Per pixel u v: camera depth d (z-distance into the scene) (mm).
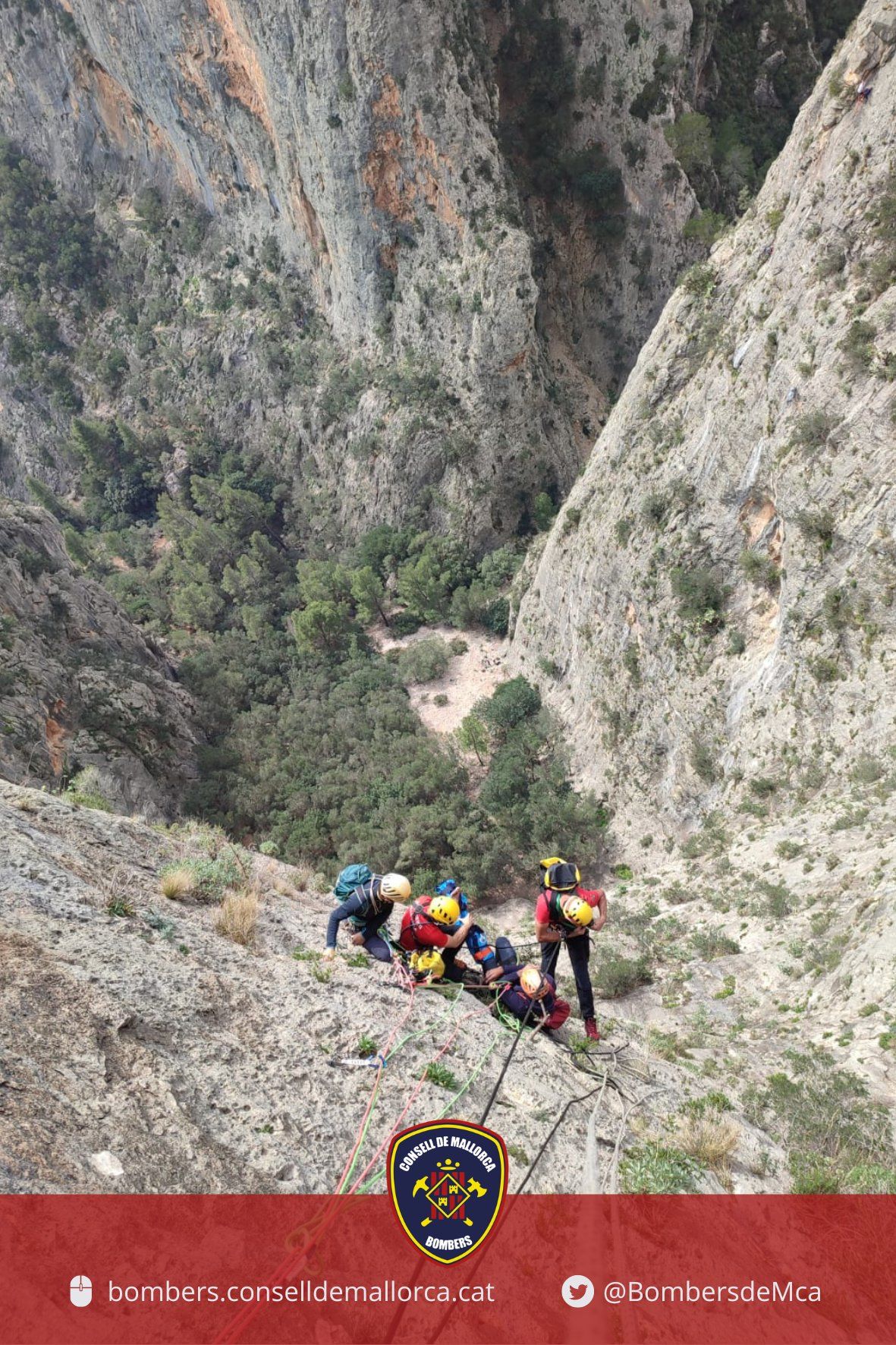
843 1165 9859
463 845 47281
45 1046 5820
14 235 104562
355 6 63688
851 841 28438
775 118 91312
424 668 67188
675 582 42000
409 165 69688
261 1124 6180
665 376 45125
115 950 7465
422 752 56656
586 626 51031
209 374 93625
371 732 60969
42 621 50781
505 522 76125
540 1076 8445
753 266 40406
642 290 82250
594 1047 9766
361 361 80688
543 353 78000
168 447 97000
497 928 42875
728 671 39906
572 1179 7039
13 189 104000
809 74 90062
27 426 108188
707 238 74188
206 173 89750
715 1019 21891
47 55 95625
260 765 57031
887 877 23719
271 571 84125
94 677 50844
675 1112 9242
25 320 103812
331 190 73875
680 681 42406
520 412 73375
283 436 88250
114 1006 6555
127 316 101562
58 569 55094
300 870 13297
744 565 38719
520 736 55219
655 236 80500
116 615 59781
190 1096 6133
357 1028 7871
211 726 61875
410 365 76438
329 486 84625
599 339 84000
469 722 56094
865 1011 18250
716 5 82312
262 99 76000
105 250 102750
